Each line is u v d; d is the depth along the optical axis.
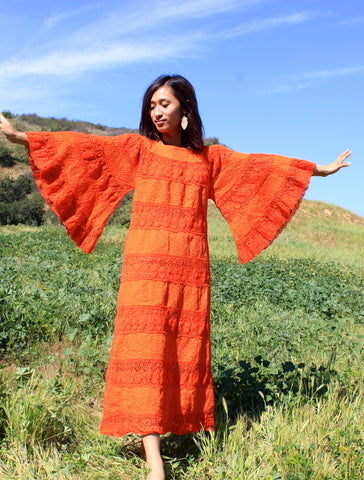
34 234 18.11
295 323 6.65
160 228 3.17
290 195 3.55
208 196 3.40
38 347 4.88
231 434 3.27
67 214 3.36
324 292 9.72
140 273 3.11
